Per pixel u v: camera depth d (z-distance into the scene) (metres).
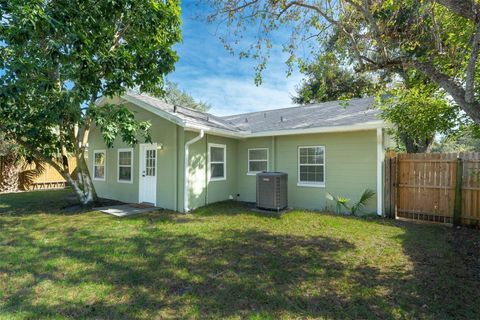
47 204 9.11
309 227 6.21
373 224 6.49
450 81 3.54
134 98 8.73
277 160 9.57
